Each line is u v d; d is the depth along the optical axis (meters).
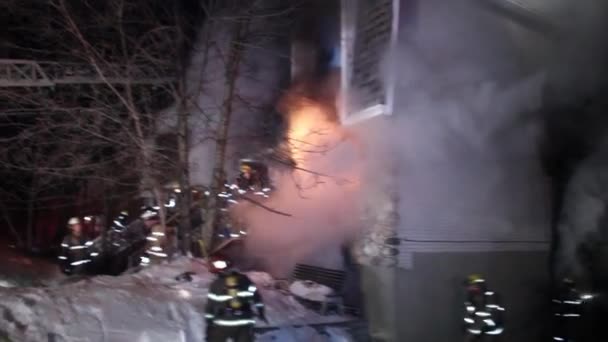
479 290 10.63
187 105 14.61
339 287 14.02
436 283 11.82
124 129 14.13
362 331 11.77
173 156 15.30
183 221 14.42
